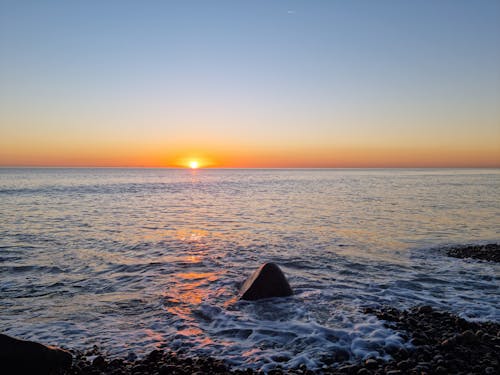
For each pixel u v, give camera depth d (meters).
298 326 6.93
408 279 10.22
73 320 7.24
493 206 28.52
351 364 5.43
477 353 5.62
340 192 45.53
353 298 8.55
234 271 10.84
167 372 5.15
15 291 8.92
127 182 73.75
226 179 100.94
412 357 5.58
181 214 23.95
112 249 13.51
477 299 8.60
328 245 14.54
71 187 52.38
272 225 19.50
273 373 5.16
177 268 11.11
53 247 13.66
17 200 32.06
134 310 7.81
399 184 66.75
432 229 18.42
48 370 5.05
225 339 6.42
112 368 5.31
